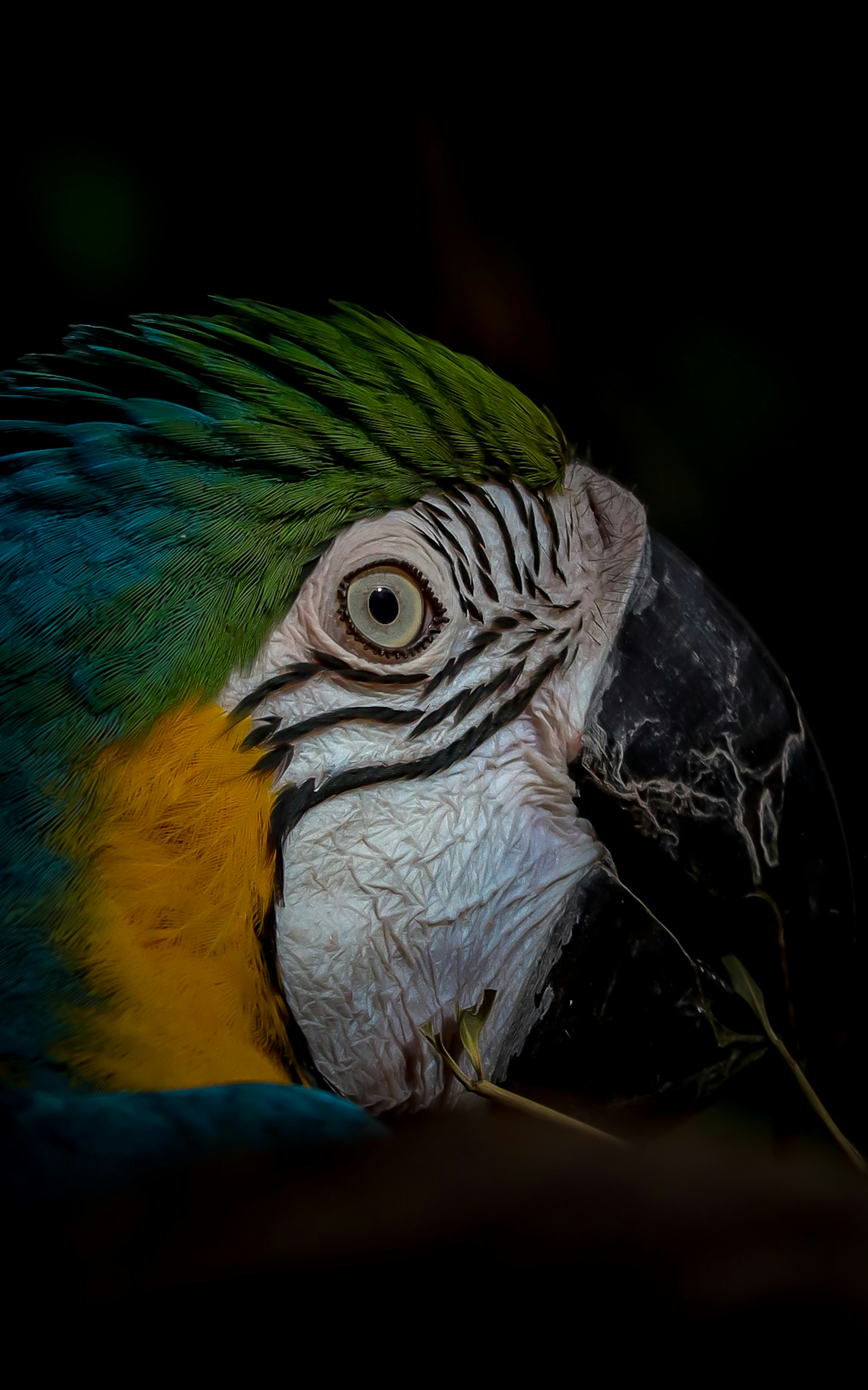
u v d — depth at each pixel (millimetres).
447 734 1875
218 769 1852
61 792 1842
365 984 1868
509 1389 1220
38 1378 1353
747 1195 1322
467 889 1876
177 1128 1829
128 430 1856
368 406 1865
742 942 1892
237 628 1853
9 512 1853
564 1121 1861
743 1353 1197
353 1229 1380
